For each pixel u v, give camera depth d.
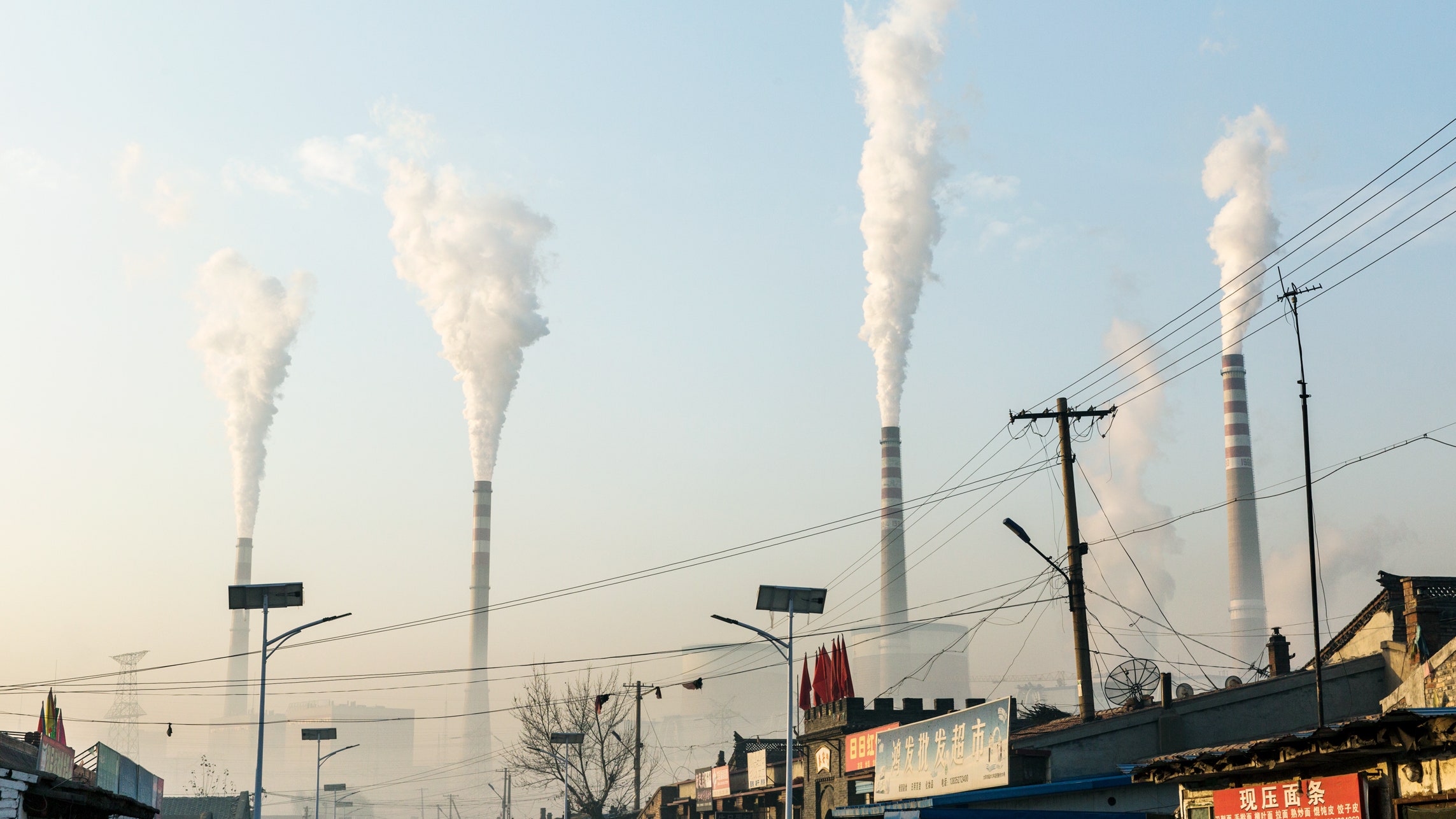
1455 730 13.51
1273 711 36.38
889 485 156.62
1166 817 25.89
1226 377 143.38
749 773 63.84
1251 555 140.62
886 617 154.62
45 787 28.03
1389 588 39.59
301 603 48.66
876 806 33.25
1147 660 43.34
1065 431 38.94
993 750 36.06
